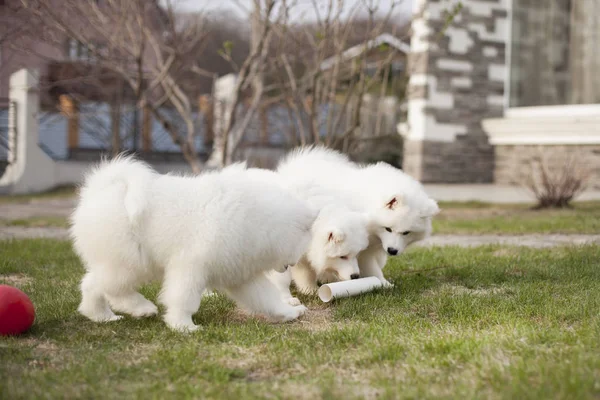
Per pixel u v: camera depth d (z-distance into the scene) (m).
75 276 6.60
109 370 3.80
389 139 19.58
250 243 4.62
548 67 17.98
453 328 4.66
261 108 15.38
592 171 16.22
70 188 19.77
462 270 6.65
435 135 18.36
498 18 18.58
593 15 16.98
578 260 7.02
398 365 3.85
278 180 5.92
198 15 13.52
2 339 4.48
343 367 3.86
